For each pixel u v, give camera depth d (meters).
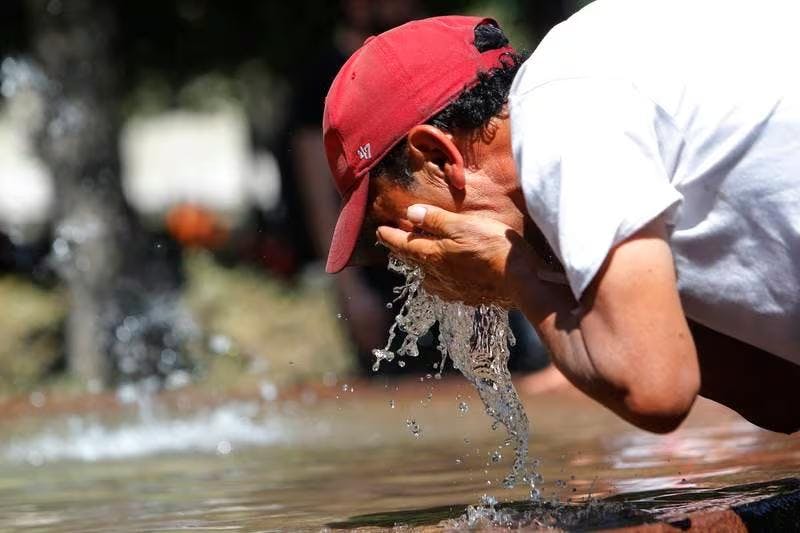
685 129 4.84
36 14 20.78
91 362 19.42
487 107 5.16
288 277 21.72
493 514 5.51
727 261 4.97
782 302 4.98
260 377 18.08
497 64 5.27
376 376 17.00
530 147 4.79
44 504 7.56
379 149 5.35
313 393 13.78
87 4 20.72
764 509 5.24
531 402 11.73
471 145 5.20
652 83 4.82
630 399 4.62
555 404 11.52
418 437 10.16
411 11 16.11
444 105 5.21
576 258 4.61
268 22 25.33
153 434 11.37
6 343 19.20
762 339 5.15
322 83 16.39
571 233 4.62
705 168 4.86
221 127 50.88
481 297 5.42
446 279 5.35
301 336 18.61
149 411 12.87
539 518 5.31
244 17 25.78
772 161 4.84
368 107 5.37
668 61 4.88
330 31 25.03
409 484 7.25
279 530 5.79
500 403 6.19
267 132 33.28
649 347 4.58
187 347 18.86
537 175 4.74
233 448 10.23
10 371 19.17
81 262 19.83
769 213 4.86
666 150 4.84
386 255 5.79
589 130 4.69
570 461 7.74
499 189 5.20
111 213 20.48
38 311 19.62
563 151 4.69
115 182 20.80
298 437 10.75
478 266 5.16
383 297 16.52
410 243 5.31
